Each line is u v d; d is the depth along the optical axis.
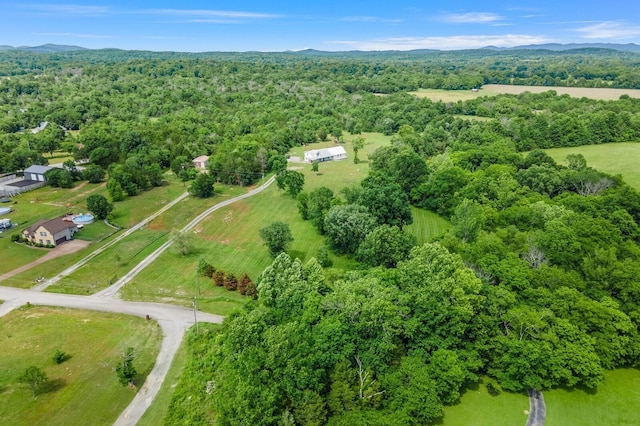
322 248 74.00
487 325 46.81
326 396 40.50
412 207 101.44
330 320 44.19
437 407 39.56
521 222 72.25
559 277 52.84
